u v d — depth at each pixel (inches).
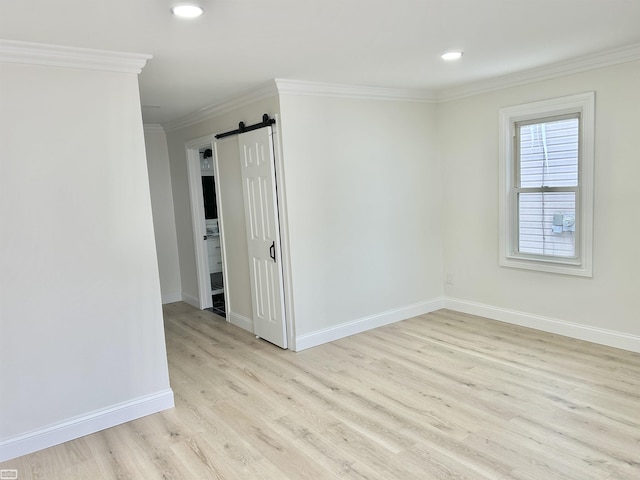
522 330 170.4
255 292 177.5
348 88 163.9
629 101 136.9
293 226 157.3
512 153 171.6
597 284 150.6
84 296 110.0
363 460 95.8
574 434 101.0
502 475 88.4
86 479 94.6
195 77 136.7
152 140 231.9
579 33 115.9
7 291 101.0
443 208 199.9
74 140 106.8
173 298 245.8
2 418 101.7
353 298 175.9
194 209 220.7
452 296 202.1
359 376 138.0
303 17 92.6
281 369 146.5
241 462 97.7
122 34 96.4
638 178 137.6
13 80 99.2
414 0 87.3
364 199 175.5
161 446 105.3
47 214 104.5
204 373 146.3
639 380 124.6
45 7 80.5
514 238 176.1
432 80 164.6
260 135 159.5
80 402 110.9
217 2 82.4
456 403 118.0
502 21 103.2
